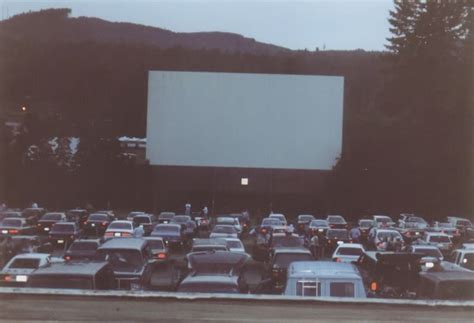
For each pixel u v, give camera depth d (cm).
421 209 6781
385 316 537
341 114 7325
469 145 6731
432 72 9000
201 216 6019
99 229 4428
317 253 3541
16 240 2872
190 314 531
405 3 9394
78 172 7144
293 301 555
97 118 8644
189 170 7388
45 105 12206
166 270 1923
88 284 1088
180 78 7344
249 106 7356
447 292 1098
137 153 8925
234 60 15588
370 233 4159
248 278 2169
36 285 1086
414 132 7150
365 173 7012
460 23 9138
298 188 7388
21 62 13275
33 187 6862
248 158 7388
